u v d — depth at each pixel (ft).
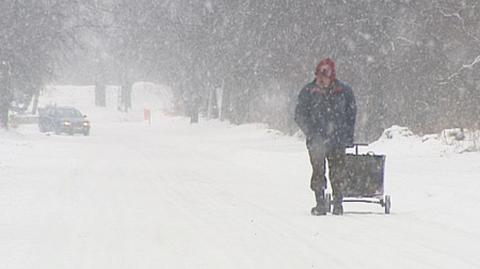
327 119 105.19
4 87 351.25
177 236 86.79
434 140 211.41
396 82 263.08
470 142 205.87
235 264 70.90
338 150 105.60
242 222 97.66
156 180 162.09
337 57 272.10
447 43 247.09
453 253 75.61
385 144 219.20
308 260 72.38
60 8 361.10
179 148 297.33
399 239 84.17
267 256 74.59
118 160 226.79
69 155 246.68
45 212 107.65
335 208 105.91
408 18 255.29
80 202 120.16
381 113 264.31
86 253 76.84
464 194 117.80
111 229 92.12
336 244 81.05
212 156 248.52
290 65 300.20
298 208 113.19
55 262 72.38
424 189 128.36
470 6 237.86
